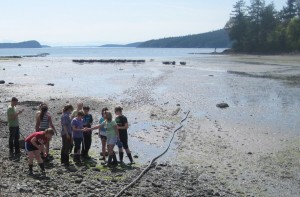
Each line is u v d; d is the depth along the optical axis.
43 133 14.39
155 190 13.19
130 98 38.78
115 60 116.25
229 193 13.52
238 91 44.50
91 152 18.73
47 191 12.12
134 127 25.27
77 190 12.55
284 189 14.16
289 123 26.52
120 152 16.86
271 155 18.80
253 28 160.75
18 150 17.31
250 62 102.81
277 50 149.38
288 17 166.62
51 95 41.31
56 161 16.61
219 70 77.81
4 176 13.41
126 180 14.16
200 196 12.87
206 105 34.75
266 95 40.84
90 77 63.75
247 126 25.72
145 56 174.75
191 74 68.50
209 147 20.31
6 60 125.44
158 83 53.62
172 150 19.67
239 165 17.12
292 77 60.62
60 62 115.19
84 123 17.20
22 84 53.00
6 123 24.14
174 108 32.97
